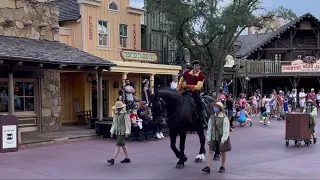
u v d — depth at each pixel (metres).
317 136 16.50
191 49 23.56
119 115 10.36
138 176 8.90
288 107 25.47
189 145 13.77
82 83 21.12
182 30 22.48
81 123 20.45
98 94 16.27
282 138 15.85
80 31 21.12
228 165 10.22
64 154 11.84
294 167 10.00
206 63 23.80
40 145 13.48
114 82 23.16
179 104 9.59
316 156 11.69
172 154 11.94
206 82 24.78
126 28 23.72
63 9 21.84
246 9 22.05
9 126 12.18
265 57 38.91
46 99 17.02
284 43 38.97
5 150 12.07
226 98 21.14
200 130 10.62
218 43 23.59
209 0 21.73
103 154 11.87
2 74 15.65
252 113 27.72
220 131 9.19
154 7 22.73
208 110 10.83
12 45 14.44
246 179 8.66
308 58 34.66
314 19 37.78
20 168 9.78
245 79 33.94
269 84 38.91
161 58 27.27
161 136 15.52
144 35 26.70
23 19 16.36
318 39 38.72
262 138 15.83
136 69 21.70
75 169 9.66
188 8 21.89
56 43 17.38
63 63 14.18
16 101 16.09
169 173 9.23
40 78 16.73
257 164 10.38
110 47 22.58
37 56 13.77
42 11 17.19
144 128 15.07
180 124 9.60
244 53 38.50
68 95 21.12
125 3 23.52
